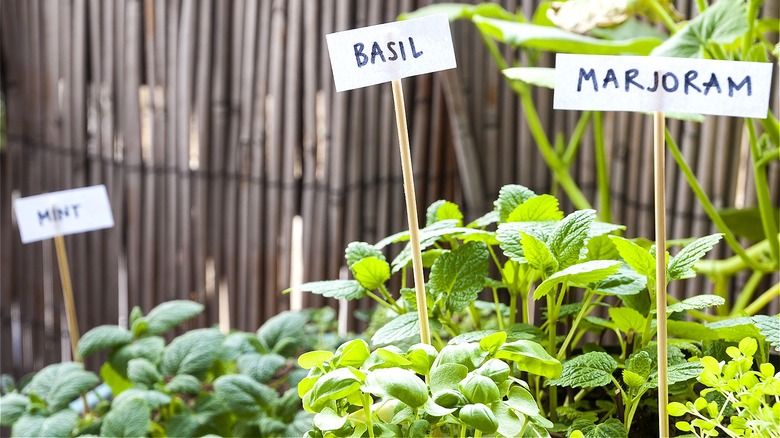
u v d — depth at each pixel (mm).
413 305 786
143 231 1798
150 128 1732
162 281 1816
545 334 800
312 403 571
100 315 1873
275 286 1751
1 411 994
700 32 952
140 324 1103
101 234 1826
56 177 1827
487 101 1562
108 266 1841
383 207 1660
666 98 618
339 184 1641
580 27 1095
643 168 1472
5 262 1902
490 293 1569
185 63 1667
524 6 1499
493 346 625
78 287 1872
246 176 1715
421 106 1583
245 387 958
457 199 1647
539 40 1156
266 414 982
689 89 616
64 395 997
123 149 1762
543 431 633
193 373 1014
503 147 1585
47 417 975
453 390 575
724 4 948
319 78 1614
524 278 805
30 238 1116
